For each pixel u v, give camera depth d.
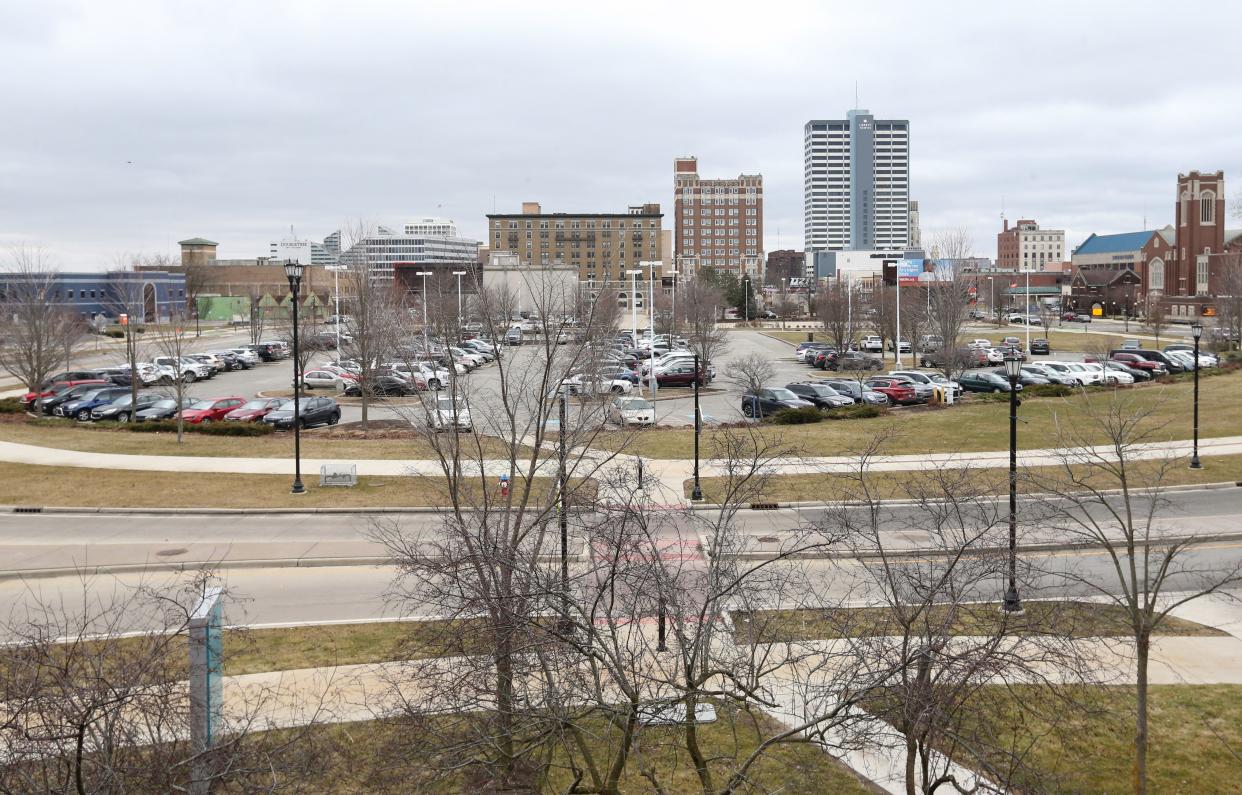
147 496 30.20
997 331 112.25
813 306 130.75
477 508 16.52
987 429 40.09
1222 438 37.66
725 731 14.41
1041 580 20.70
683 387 60.91
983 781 12.59
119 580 22.33
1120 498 28.92
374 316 51.84
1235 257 99.69
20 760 9.55
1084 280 172.25
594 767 10.84
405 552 19.00
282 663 16.89
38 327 49.44
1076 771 13.02
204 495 30.33
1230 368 61.09
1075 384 51.16
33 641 11.48
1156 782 12.88
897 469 32.66
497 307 73.69
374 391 50.72
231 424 41.94
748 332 119.69
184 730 11.72
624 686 10.55
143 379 61.44
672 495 29.81
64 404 49.34
